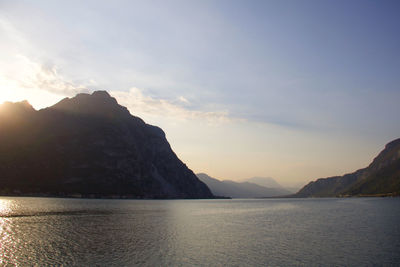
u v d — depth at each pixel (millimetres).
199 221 93250
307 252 46531
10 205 124562
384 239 58312
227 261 40750
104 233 62688
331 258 42719
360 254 45188
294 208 176875
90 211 115062
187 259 41469
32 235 56562
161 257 42312
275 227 78375
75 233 61188
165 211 132750
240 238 59656
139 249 47375
